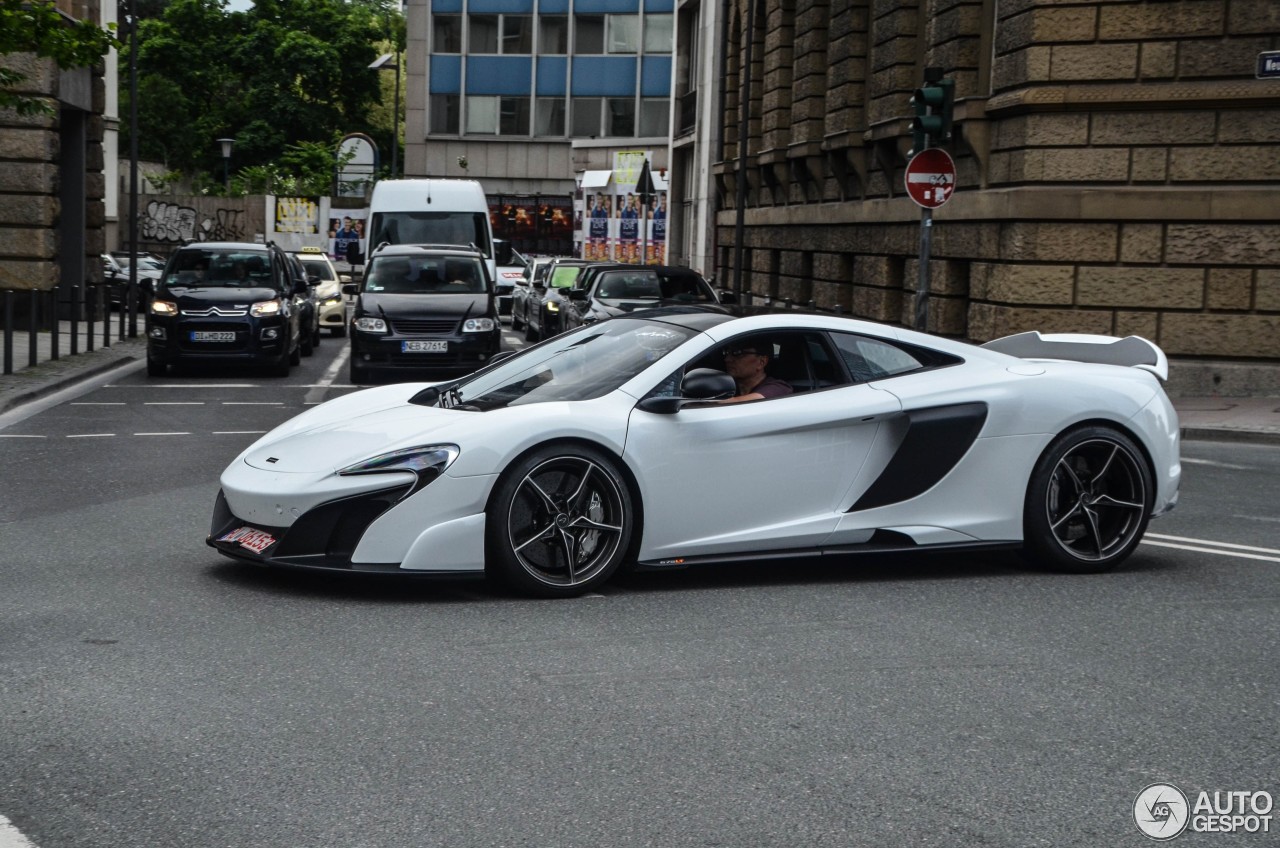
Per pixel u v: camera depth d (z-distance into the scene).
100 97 30.48
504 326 35.38
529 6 68.00
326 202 59.34
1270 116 16.52
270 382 19.00
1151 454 7.30
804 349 6.96
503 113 68.88
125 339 25.45
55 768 4.13
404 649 5.51
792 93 30.52
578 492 6.44
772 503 6.76
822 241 27.80
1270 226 16.66
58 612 5.98
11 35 16.69
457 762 4.25
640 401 6.57
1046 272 17.31
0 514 8.56
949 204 19.64
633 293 21.56
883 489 6.94
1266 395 16.81
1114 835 3.79
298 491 6.24
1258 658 5.64
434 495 6.20
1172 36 16.67
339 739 4.44
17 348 22.52
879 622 6.12
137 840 3.62
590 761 4.28
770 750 4.41
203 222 59.28
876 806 3.96
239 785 4.02
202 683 5.00
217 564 7.06
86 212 30.77
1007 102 17.67
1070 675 5.33
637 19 67.56
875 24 23.86
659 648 5.60
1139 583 7.07
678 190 46.91
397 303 19.08
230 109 75.81
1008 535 7.16
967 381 7.12
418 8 68.69
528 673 5.21
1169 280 17.00
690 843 3.67
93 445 12.10
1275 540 8.40
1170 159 16.86
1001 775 4.23
